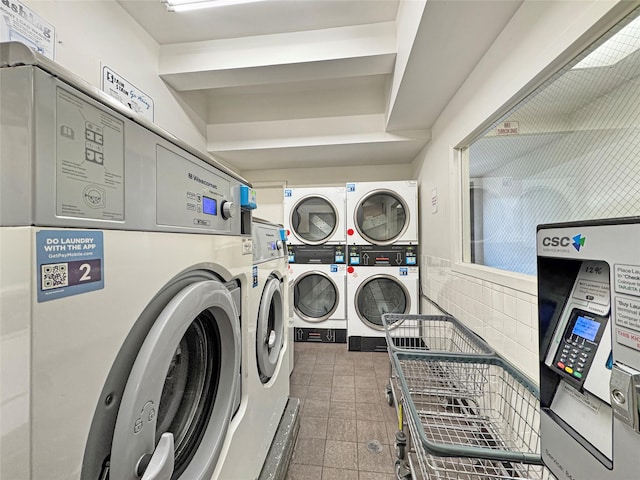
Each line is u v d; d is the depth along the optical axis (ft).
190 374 2.57
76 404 1.22
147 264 1.66
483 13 4.04
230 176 2.95
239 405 3.04
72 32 4.83
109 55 5.61
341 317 9.97
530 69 3.58
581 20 2.73
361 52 6.40
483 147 5.40
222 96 9.80
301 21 6.34
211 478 2.29
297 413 5.13
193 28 6.53
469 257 6.11
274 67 6.79
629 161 2.49
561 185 3.29
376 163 11.67
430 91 6.25
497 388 4.35
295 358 8.77
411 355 4.24
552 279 2.15
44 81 1.12
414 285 9.39
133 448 1.48
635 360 1.40
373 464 4.59
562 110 3.26
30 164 1.08
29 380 1.06
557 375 2.08
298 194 10.21
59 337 1.15
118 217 1.47
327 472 4.43
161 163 1.85
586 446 1.72
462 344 5.78
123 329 1.47
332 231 10.07
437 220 7.73
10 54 1.10
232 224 2.95
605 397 1.61
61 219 1.17
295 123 9.58
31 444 1.06
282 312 5.16
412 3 4.78
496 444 3.66
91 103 1.34
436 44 4.72
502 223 4.68
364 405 6.22
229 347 2.67
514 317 3.97
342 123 9.34
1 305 1.04
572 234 1.86
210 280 2.43
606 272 1.75
